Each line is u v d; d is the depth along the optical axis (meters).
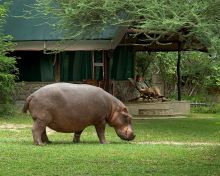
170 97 38.38
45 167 11.77
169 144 16.50
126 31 26.14
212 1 15.93
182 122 24.73
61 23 23.72
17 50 28.33
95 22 23.39
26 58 29.47
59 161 12.48
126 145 15.70
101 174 11.08
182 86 39.16
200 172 11.38
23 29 28.25
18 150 14.10
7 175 10.93
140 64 37.72
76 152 13.84
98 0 21.72
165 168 11.78
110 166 11.96
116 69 31.05
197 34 19.09
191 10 16.75
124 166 11.98
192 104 34.38
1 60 25.55
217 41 16.05
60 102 15.46
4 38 26.19
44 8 25.66
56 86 15.63
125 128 16.12
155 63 39.47
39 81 29.47
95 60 29.31
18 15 28.91
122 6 20.83
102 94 15.95
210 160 12.95
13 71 28.47
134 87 32.19
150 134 19.45
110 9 20.95
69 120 15.55
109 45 26.95
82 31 23.00
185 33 24.14
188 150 14.69
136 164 12.26
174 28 18.05
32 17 26.41
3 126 21.83
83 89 15.76
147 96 30.94
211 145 16.20
